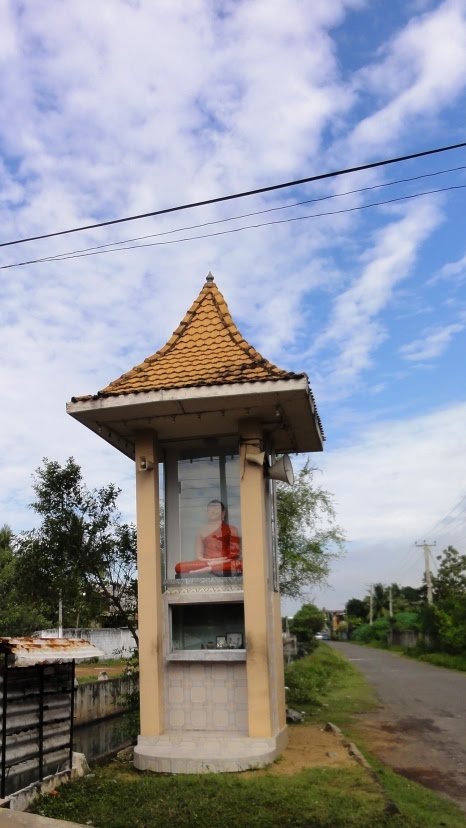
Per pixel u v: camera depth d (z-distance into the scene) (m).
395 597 88.50
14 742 7.74
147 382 10.05
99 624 14.29
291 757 9.68
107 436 10.73
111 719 23.58
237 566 10.32
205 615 10.37
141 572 9.96
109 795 7.93
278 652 10.80
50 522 13.67
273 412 9.90
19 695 7.91
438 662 35.53
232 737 9.30
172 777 8.53
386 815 6.97
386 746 12.22
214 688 9.73
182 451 11.01
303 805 7.20
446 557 49.00
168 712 9.78
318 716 16.05
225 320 11.17
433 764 10.63
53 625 31.73
